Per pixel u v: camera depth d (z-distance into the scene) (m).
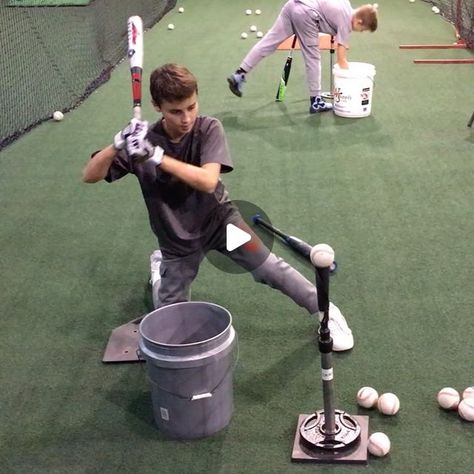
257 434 2.76
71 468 2.64
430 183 4.93
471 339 3.25
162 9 11.83
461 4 10.23
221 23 10.80
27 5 12.04
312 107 6.48
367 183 4.97
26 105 7.20
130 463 2.65
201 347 2.58
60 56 9.15
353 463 2.58
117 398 3.01
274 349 3.26
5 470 2.65
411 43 8.98
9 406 2.99
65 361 3.26
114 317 3.58
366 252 4.05
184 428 2.72
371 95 6.32
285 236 4.08
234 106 6.84
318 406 2.89
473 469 2.53
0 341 3.42
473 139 5.72
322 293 2.35
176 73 2.69
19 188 5.16
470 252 4.00
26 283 3.92
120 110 6.89
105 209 4.79
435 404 2.86
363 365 3.11
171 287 3.20
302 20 6.20
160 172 2.90
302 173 5.20
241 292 3.71
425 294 3.62
